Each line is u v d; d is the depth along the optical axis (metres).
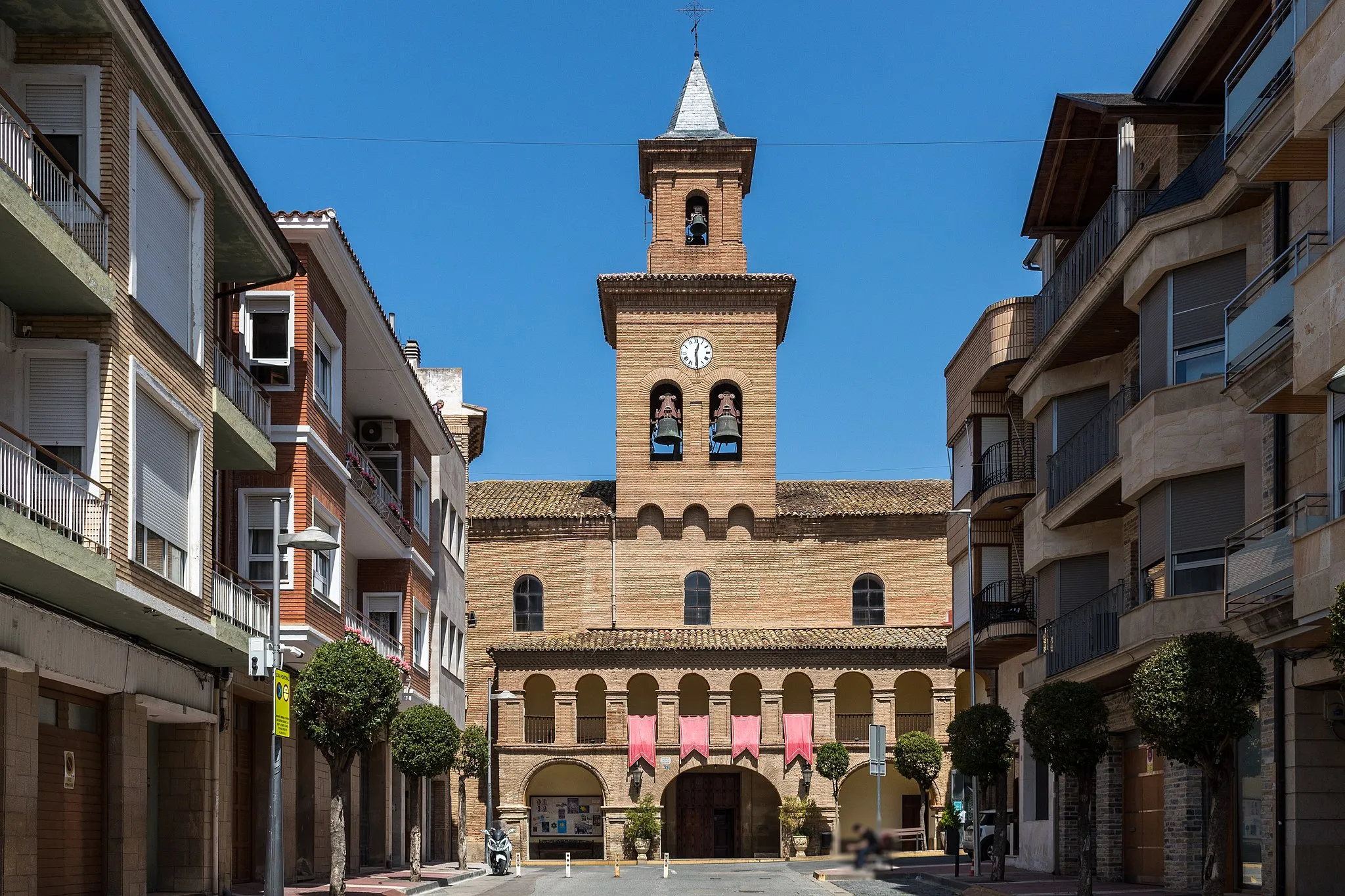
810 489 71.94
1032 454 42.03
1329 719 23.14
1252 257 25.81
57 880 21.95
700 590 68.38
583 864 60.41
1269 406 22.00
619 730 63.69
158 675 25.45
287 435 30.45
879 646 64.12
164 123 22.97
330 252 31.39
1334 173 19.17
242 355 30.50
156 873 27.20
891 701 64.12
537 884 38.03
